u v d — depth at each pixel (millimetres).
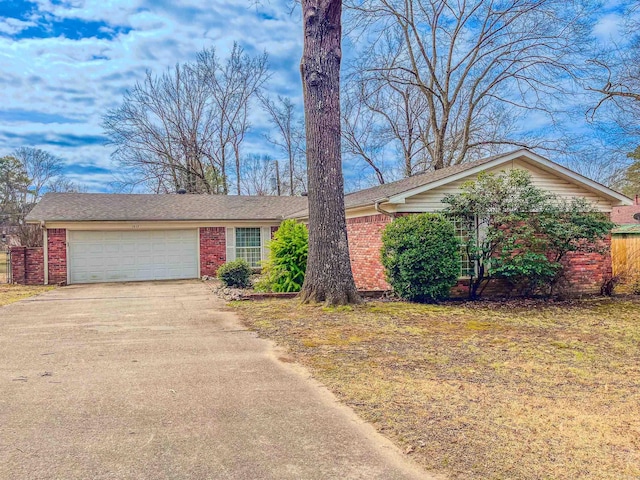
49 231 16609
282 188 33406
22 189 36125
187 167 29438
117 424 3672
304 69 9812
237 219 18578
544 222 10344
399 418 3766
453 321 8117
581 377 4895
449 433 3469
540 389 4492
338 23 9805
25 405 4090
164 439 3396
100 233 17312
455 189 11359
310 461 3061
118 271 17484
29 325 8117
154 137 28641
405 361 5527
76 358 5766
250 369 5234
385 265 10664
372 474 2887
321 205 9680
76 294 13172
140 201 19594
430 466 2980
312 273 9867
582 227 10344
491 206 10453
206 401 4195
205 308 10000
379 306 9594
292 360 5617
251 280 15945
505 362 5477
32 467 2969
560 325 7855
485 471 2904
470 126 23078
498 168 11430
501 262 10422
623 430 3516
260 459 3090
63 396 4332
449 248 10133
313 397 4285
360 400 4191
